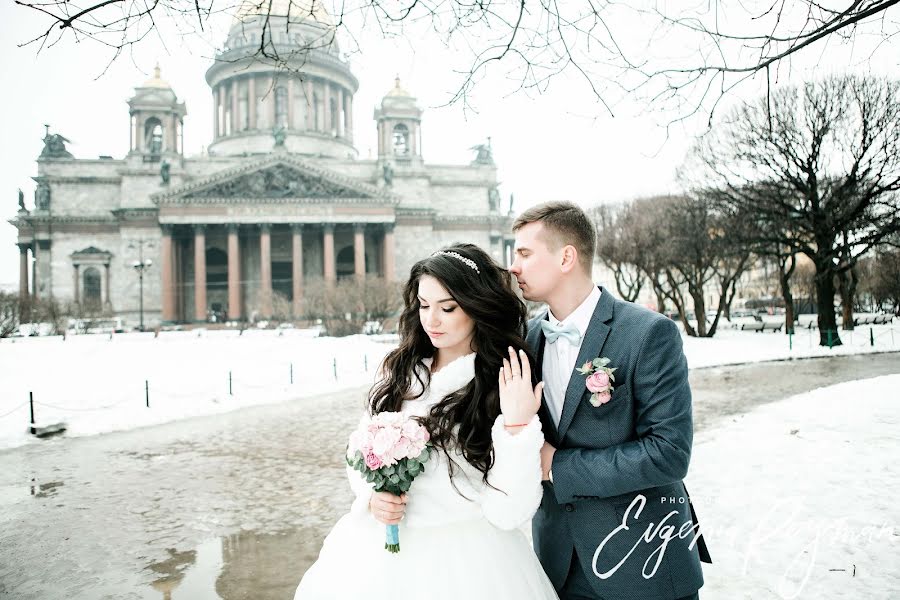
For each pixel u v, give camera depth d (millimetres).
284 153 76375
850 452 8828
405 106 87750
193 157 79750
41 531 8133
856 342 35344
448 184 90500
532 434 2625
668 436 2643
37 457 12797
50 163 78375
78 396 19922
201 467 11648
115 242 78438
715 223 39625
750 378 22188
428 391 3029
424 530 2906
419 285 3010
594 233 3078
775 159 29922
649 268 45281
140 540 7715
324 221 77250
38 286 76750
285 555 7121
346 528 3074
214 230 79375
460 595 2775
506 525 2738
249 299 81625
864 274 64375
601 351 2912
